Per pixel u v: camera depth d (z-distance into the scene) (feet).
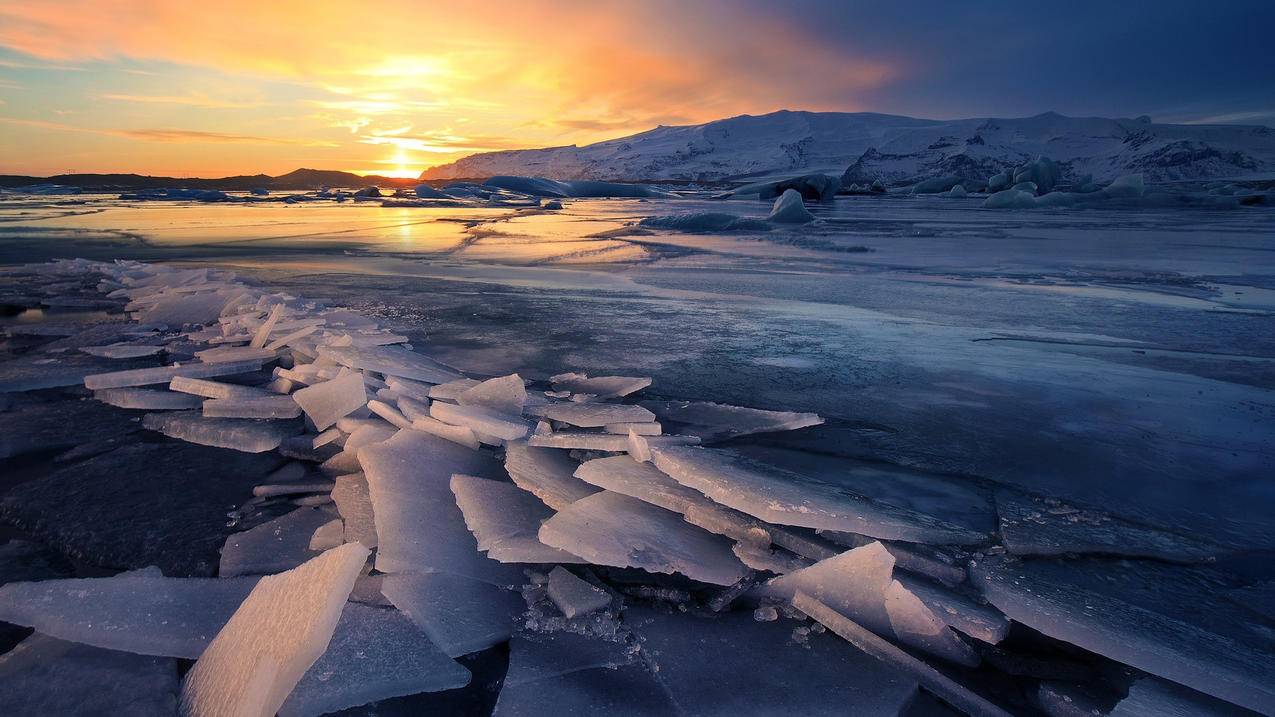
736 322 17.13
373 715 4.19
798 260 32.76
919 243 42.70
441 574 5.54
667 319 17.52
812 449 8.65
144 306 18.85
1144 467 8.05
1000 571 5.65
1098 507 7.01
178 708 4.15
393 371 10.59
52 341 15.01
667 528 6.04
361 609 5.07
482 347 14.24
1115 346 14.42
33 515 6.98
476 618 5.08
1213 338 15.17
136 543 6.43
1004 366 12.75
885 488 7.43
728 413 9.78
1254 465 8.08
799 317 17.87
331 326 14.46
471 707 4.34
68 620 4.81
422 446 7.82
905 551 5.89
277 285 23.15
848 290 22.89
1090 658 4.94
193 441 9.17
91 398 11.05
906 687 4.55
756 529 6.00
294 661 3.72
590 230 54.34
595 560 5.35
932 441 8.93
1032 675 4.77
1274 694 4.12
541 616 5.19
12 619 4.85
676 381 11.76
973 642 5.09
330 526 6.51
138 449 8.86
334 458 8.24
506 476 7.53
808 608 5.24
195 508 7.20
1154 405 10.36
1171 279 25.58
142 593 5.18
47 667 4.43
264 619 4.31
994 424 9.57
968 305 19.75
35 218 65.72
